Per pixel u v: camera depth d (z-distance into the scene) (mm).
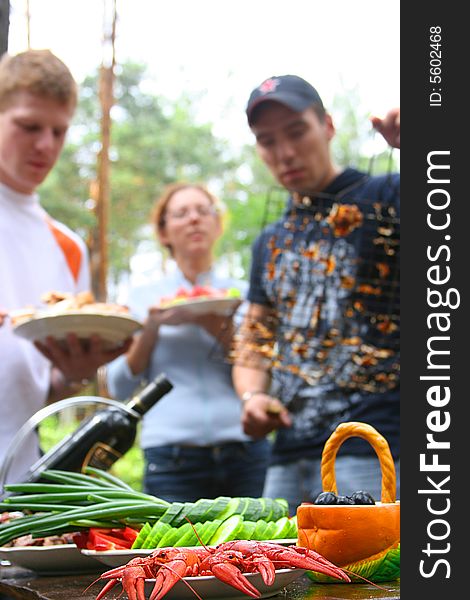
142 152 24328
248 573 1069
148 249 25031
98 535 1392
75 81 2555
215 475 3133
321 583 1259
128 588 1000
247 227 12688
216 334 3109
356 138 17078
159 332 3223
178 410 3145
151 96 25844
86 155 22109
